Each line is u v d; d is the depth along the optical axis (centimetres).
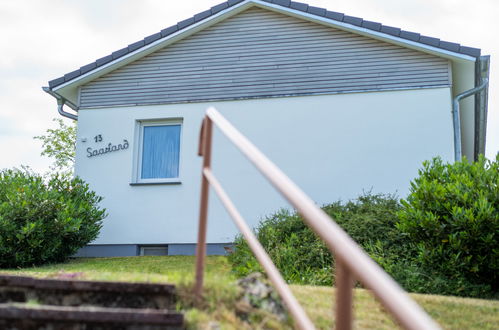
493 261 696
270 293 360
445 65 1138
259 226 1057
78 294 355
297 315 222
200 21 1229
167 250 1185
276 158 1164
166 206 1183
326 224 169
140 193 1199
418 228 754
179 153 1227
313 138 1158
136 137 1243
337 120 1158
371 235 866
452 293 703
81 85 1283
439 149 1109
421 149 1115
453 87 1262
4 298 360
